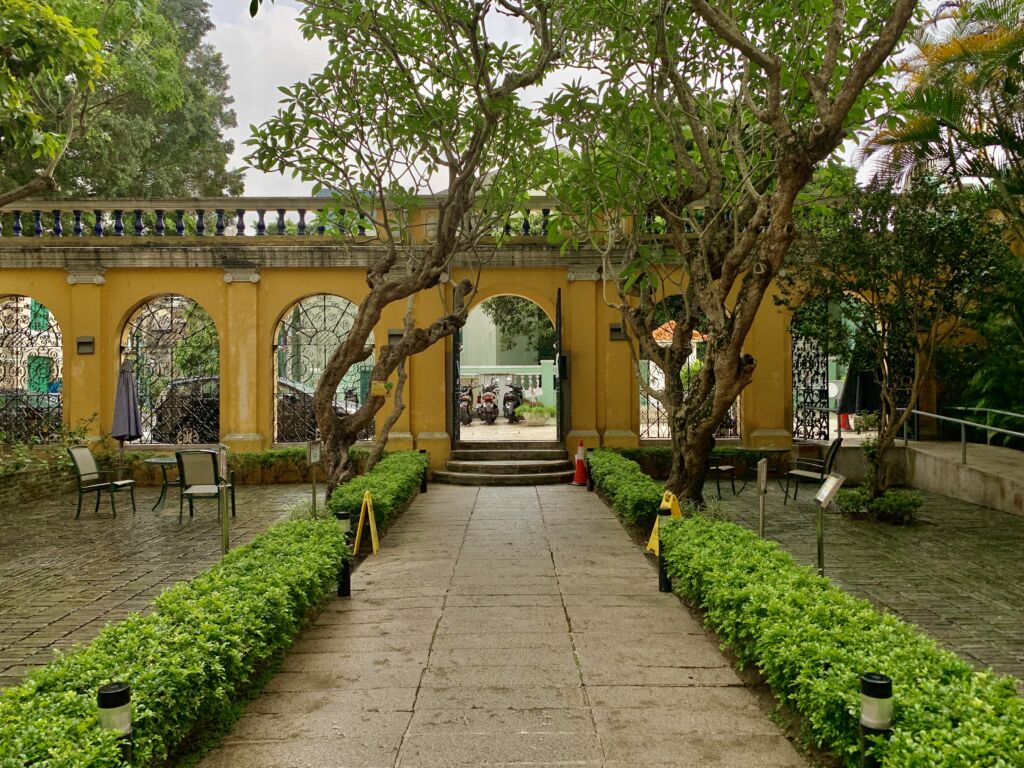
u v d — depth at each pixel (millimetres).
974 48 10211
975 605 6566
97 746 2934
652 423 18141
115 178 20641
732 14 8023
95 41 8578
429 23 9625
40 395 14977
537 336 28141
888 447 10469
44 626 6270
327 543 6555
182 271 14930
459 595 6840
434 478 14406
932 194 9867
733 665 5105
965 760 2643
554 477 14047
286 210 15055
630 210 10109
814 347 14680
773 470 14539
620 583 7207
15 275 14812
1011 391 13320
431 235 14914
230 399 14859
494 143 10773
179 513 11000
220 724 4188
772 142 9430
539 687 4754
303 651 5441
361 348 10484
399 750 3945
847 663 3709
